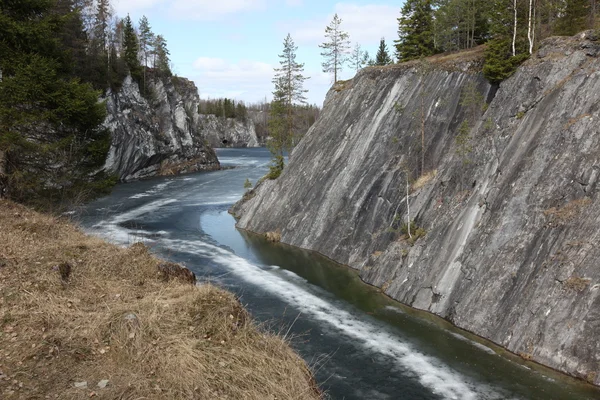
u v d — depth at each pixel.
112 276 11.02
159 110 75.94
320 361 13.25
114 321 8.48
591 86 16.34
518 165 16.98
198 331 8.87
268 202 32.38
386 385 11.99
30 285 9.31
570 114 16.41
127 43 70.50
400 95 27.83
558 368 12.30
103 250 12.51
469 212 17.92
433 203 20.75
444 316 16.45
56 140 19.83
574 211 14.26
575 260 13.31
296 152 34.06
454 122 23.80
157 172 69.88
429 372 12.71
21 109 17.73
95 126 20.81
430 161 23.39
